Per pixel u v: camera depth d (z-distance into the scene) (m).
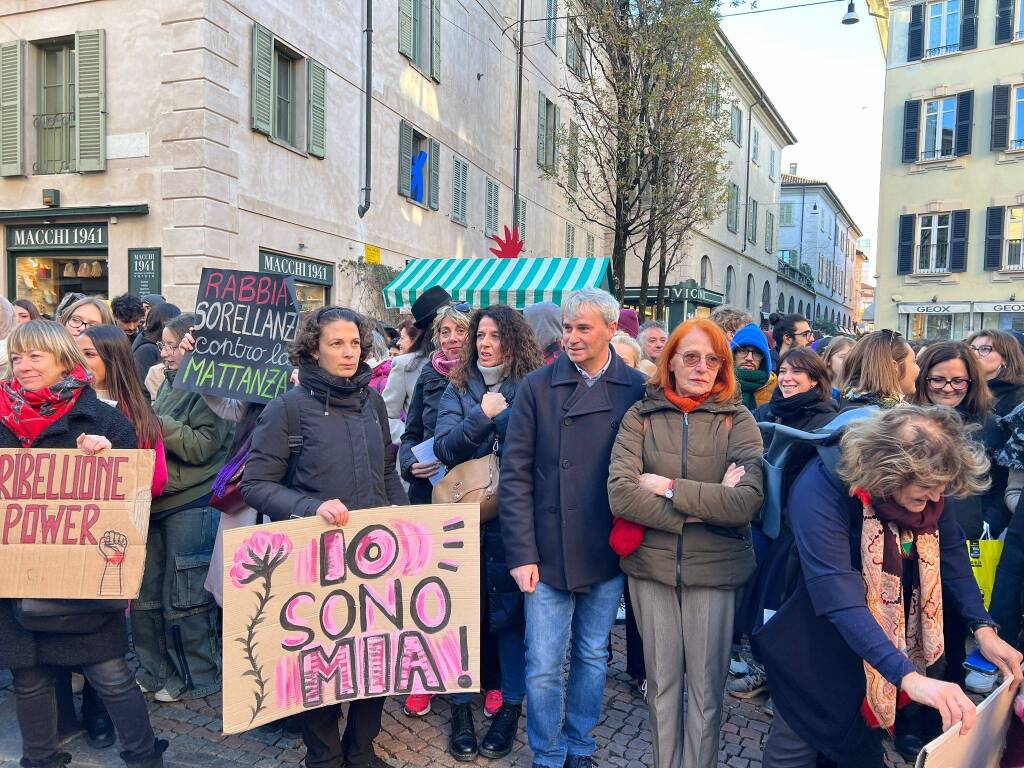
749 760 3.16
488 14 18.75
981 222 23.06
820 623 2.20
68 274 10.51
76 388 2.63
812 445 2.26
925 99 23.92
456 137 17.22
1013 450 3.48
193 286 9.68
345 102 12.88
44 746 2.70
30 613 2.49
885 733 3.27
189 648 3.54
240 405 3.48
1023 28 22.09
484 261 11.41
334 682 2.61
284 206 11.34
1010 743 2.07
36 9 10.16
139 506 2.56
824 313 53.78
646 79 14.87
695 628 2.59
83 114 9.98
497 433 3.12
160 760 2.81
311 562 2.57
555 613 2.81
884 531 2.09
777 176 38.44
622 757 3.15
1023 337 4.81
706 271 27.91
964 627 2.95
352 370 2.74
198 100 9.54
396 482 3.06
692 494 2.45
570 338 2.80
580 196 24.33
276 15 10.98
